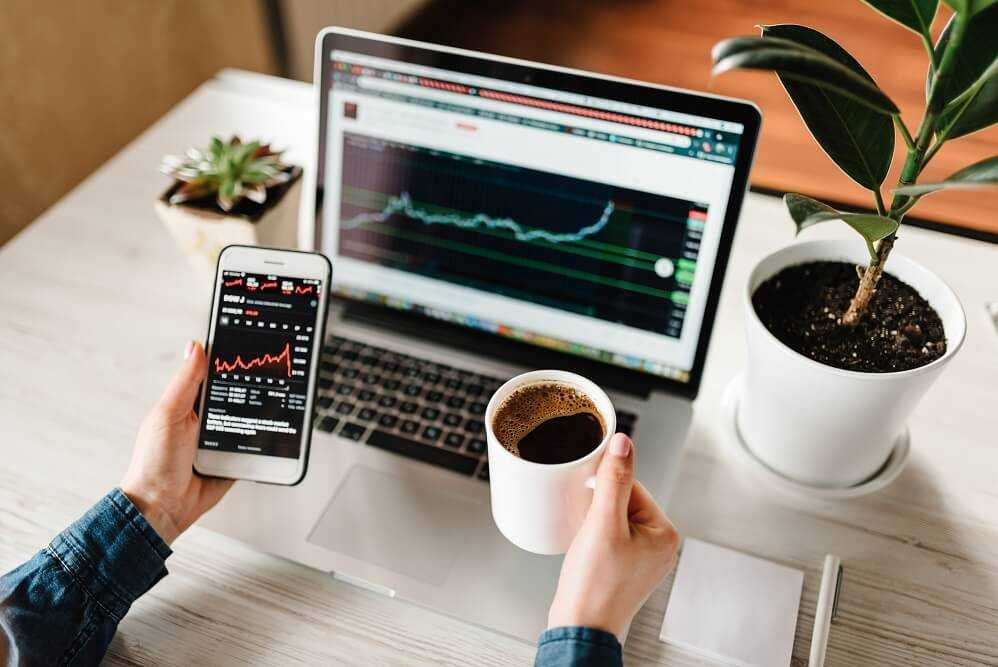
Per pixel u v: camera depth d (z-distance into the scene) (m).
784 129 2.33
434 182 0.80
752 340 0.64
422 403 0.78
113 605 0.61
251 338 0.71
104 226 1.00
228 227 0.81
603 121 0.73
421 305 0.85
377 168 0.82
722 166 0.70
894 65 2.51
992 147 2.20
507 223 0.79
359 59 0.78
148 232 1.00
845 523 0.70
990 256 0.94
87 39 1.58
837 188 2.08
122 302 0.91
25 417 0.79
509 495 0.59
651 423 0.76
